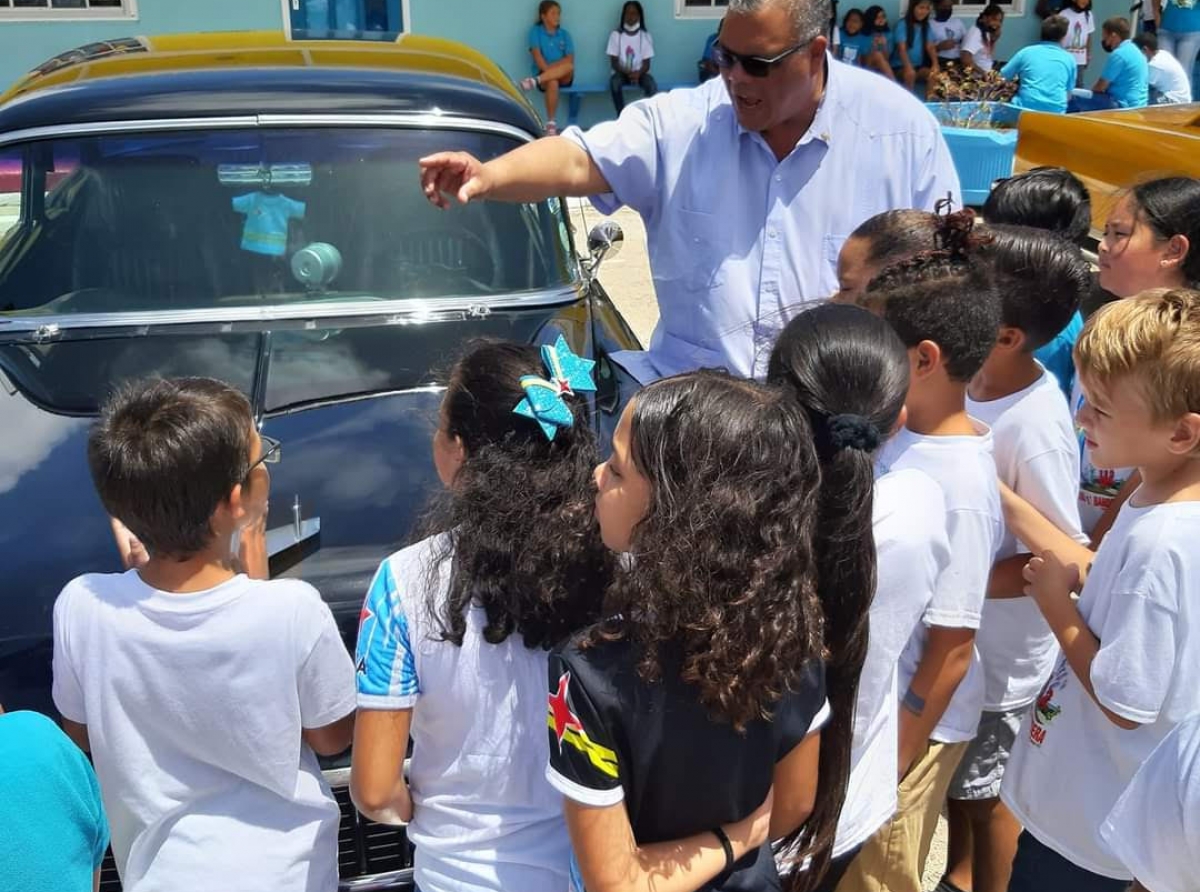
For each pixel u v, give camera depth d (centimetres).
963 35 1211
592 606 165
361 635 169
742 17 244
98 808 147
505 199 260
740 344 281
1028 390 225
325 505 245
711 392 143
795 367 164
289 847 179
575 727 145
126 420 168
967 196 845
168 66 362
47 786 138
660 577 137
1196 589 172
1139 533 178
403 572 169
